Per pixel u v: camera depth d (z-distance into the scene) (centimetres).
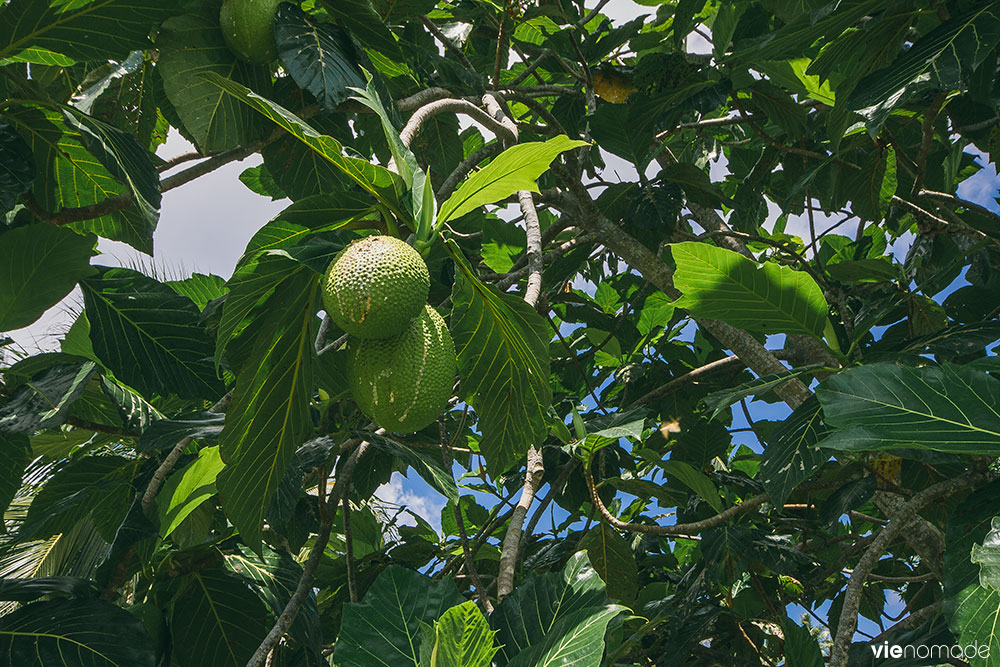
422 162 345
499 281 300
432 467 218
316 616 262
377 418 157
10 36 202
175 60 229
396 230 171
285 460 184
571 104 440
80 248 209
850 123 339
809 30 266
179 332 240
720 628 390
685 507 404
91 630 197
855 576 210
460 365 193
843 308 341
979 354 318
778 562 318
